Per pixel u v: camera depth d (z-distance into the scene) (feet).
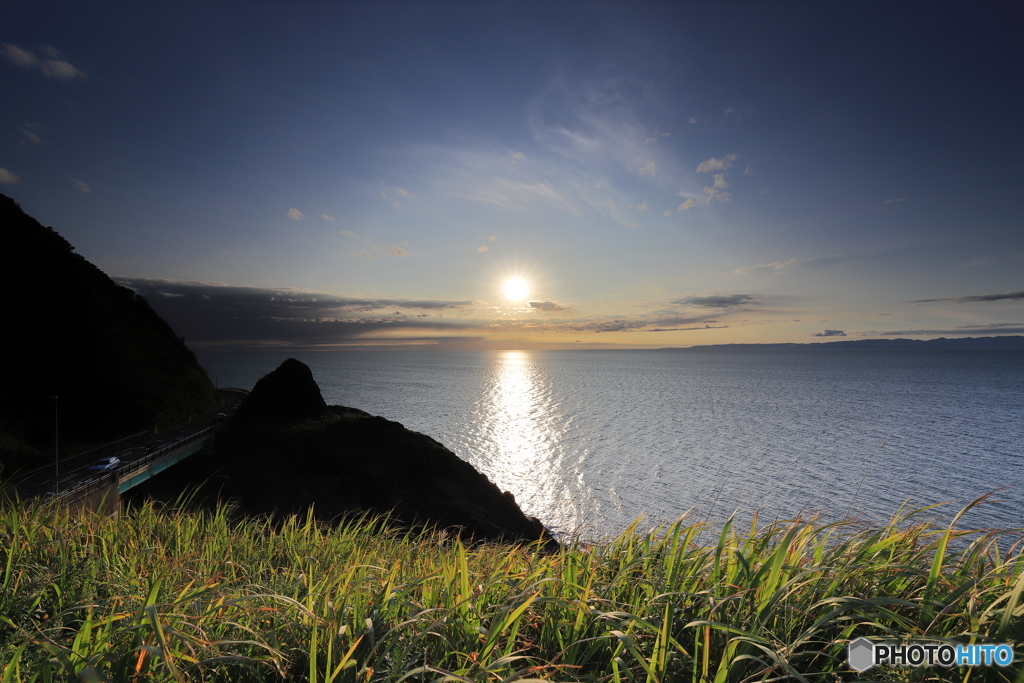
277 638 10.05
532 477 350.23
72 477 131.34
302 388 264.52
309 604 10.38
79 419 221.46
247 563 19.57
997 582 8.42
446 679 7.34
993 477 309.01
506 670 8.75
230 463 194.18
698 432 507.71
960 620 8.22
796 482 305.32
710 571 10.55
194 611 11.03
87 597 12.78
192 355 345.31
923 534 10.03
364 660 8.63
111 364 247.70
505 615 9.71
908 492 276.00
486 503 211.00
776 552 8.69
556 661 9.11
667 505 271.69
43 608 12.86
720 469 347.15
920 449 399.24
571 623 9.61
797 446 422.82
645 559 11.32
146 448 181.68
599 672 8.86
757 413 648.38
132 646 7.88
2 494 21.12
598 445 451.12
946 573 9.55
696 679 7.84
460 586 11.69
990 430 488.44
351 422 236.84
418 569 16.19
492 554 17.04
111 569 15.26
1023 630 7.19
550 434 514.27
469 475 224.74
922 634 7.85
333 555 21.33
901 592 9.25
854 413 630.74
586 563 12.51
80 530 19.13
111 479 130.21
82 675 6.47
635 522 13.62
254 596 9.88
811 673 7.72
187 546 20.99
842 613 8.28
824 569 8.95
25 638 10.01
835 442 437.99
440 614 10.21
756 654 8.06
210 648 9.05
